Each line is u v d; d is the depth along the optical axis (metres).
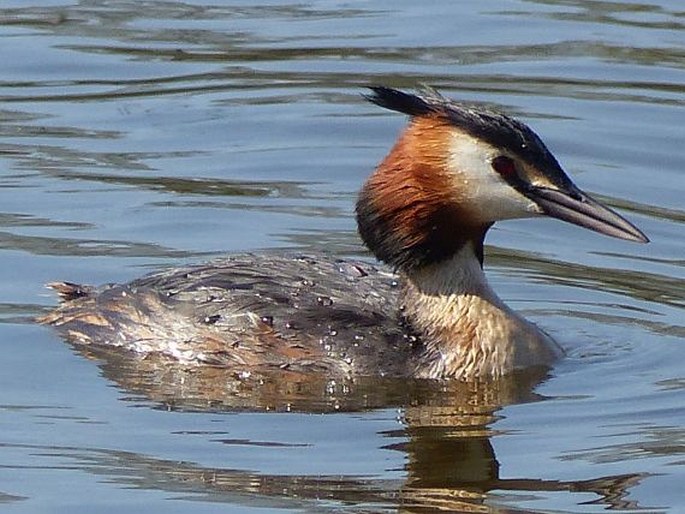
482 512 12.82
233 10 25.05
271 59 23.25
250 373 15.52
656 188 19.69
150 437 14.17
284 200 19.33
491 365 15.65
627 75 22.69
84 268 17.45
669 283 17.61
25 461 13.69
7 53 23.36
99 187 19.45
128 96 22.17
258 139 20.95
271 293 15.84
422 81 22.47
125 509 12.88
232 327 15.66
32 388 15.11
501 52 23.47
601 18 24.56
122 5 25.25
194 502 12.99
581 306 17.12
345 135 21.03
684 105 21.77
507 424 14.52
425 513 12.79
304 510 12.84
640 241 15.32
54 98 22.11
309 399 15.05
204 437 14.19
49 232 18.30
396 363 15.52
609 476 13.42
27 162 20.11
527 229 18.97
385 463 13.72
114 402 14.87
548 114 21.56
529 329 15.97
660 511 12.83
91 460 13.72
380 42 23.83
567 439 14.18
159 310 15.95
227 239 18.31
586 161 20.38
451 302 15.78
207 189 19.53
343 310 15.73
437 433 14.32
